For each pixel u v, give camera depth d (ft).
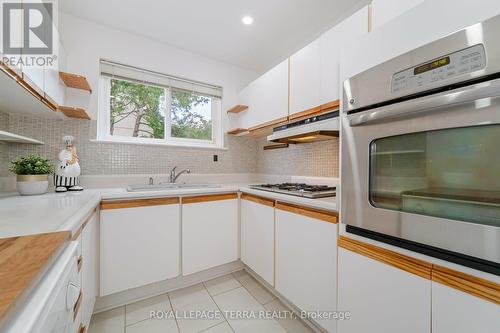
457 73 2.11
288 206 5.01
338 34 4.56
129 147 6.95
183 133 8.36
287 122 6.15
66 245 2.29
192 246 6.07
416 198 2.56
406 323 2.64
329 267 3.97
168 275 5.68
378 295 2.95
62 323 1.74
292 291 4.85
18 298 1.17
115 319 4.82
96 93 6.41
